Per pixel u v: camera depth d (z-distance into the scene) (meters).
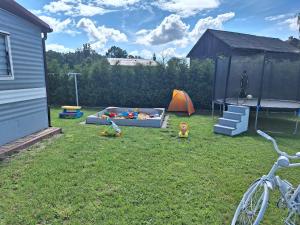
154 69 11.70
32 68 6.07
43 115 6.63
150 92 11.85
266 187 2.15
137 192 3.35
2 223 2.65
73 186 3.50
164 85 11.73
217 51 15.72
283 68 10.25
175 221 2.74
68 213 2.84
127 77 11.90
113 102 12.27
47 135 6.05
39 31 6.32
